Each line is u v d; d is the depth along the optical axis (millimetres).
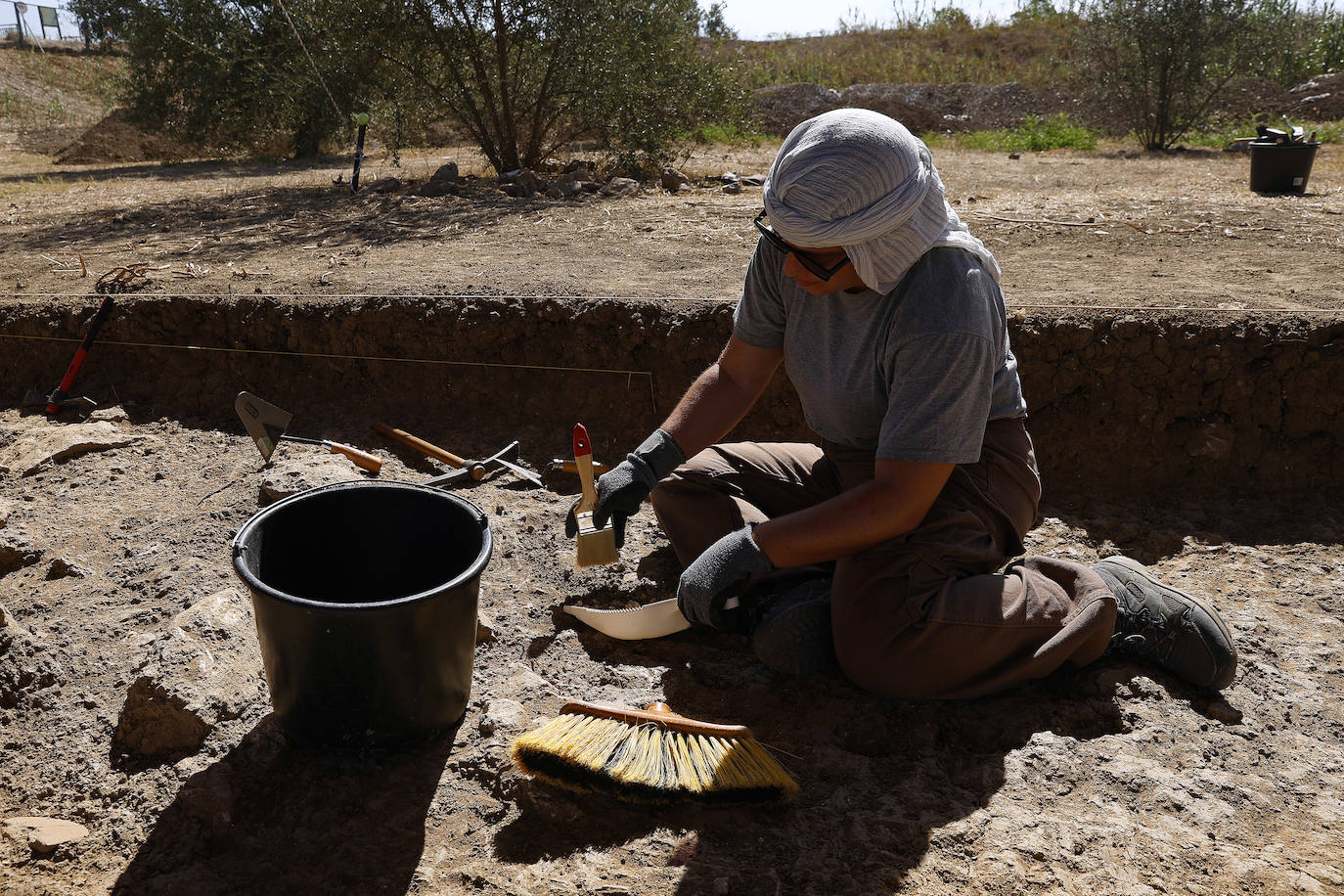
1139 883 1806
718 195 7828
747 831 1953
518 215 6566
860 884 1815
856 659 2252
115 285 4609
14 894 1864
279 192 8336
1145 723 2227
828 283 2008
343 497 2219
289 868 1897
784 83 16500
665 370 3867
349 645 1915
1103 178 9039
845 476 2357
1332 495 3342
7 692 2443
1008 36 17734
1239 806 1997
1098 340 3527
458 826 1987
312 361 4129
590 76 8359
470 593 2051
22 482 3516
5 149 14328
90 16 13125
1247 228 5688
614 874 1854
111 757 2217
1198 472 3453
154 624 2670
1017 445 2270
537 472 3623
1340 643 2604
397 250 5430
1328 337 3393
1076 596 2258
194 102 12398
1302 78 16031
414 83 8562
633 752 1979
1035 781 2057
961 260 1987
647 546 3088
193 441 3832
